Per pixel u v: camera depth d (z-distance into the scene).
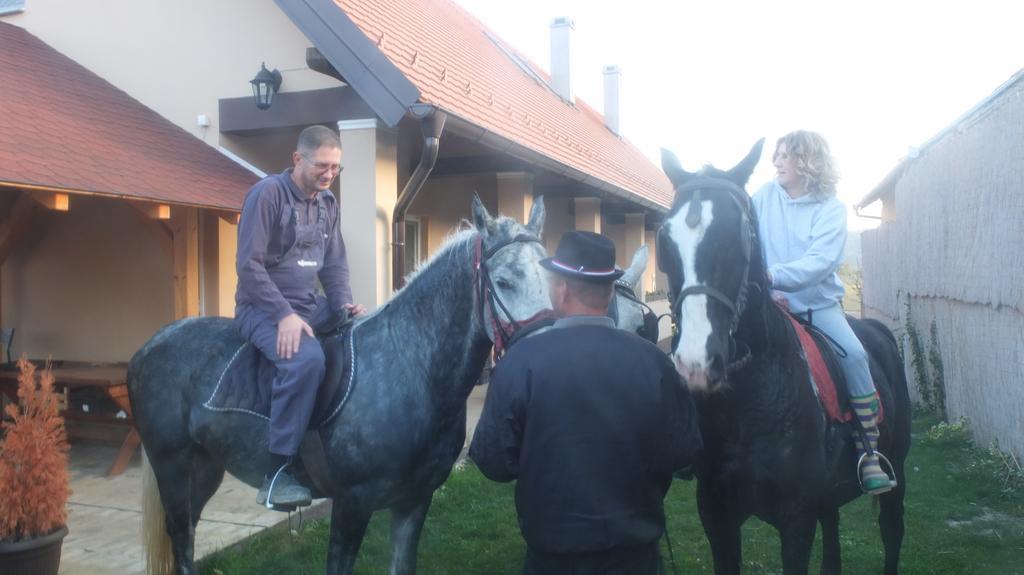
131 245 8.16
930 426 9.68
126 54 8.57
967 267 8.44
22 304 8.58
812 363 3.48
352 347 3.64
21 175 5.30
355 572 4.89
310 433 3.61
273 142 8.44
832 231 3.50
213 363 3.96
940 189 9.53
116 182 6.05
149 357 4.18
